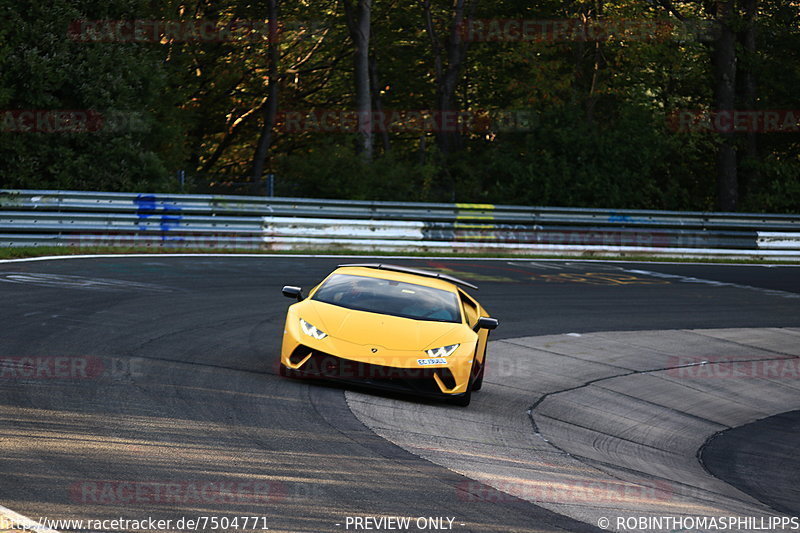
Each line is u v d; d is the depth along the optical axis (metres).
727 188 87.69
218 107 91.56
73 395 17.56
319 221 54.34
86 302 29.69
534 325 36.59
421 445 17.89
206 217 50.31
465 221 61.12
